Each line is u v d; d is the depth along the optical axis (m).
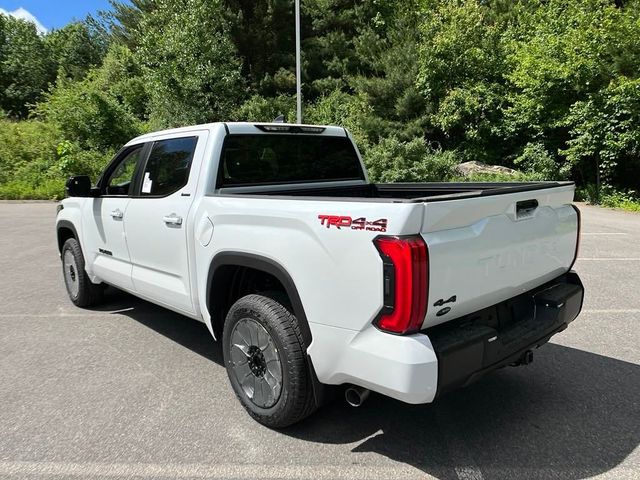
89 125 22.92
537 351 4.58
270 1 27.20
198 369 4.30
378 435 3.24
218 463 2.96
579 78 17.06
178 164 4.11
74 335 5.13
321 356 2.88
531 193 3.15
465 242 2.68
